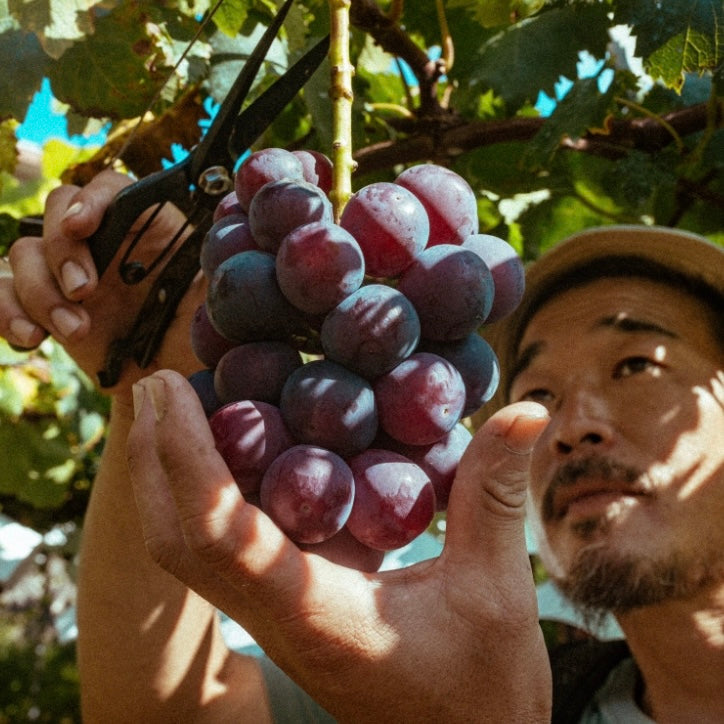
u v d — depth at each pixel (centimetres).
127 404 39
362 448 23
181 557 25
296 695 46
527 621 24
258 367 24
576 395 45
